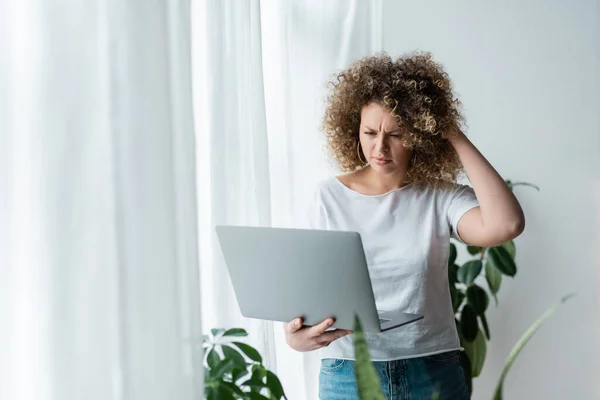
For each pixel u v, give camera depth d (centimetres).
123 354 124
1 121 111
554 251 296
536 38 290
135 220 125
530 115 293
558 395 299
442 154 171
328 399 171
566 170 292
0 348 111
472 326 269
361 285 138
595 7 285
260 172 187
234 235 149
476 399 306
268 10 220
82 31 121
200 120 181
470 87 296
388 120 161
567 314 296
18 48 115
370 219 170
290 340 157
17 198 115
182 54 138
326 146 186
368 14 247
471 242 167
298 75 227
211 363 152
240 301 158
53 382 118
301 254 142
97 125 123
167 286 128
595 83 287
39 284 117
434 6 295
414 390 163
